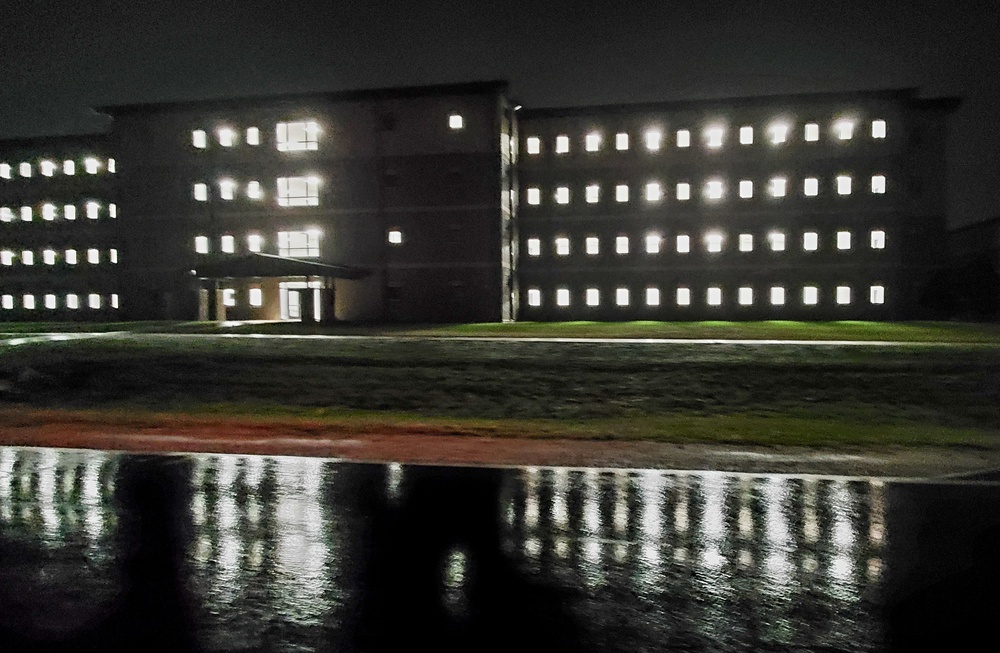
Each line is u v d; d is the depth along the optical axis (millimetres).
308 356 24547
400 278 45875
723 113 47219
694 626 5496
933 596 6059
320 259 46750
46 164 52812
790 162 46469
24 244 53344
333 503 8797
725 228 47375
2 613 5680
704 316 47656
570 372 21609
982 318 45656
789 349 25344
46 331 36656
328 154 46594
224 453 12102
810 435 14250
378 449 12609
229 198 47812
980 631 5414
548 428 15227
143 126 48812
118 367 23062
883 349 25047
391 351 25719
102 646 5133
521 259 49750
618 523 8055
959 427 15969
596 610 5773
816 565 6766
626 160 48406
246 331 35188
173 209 48469
